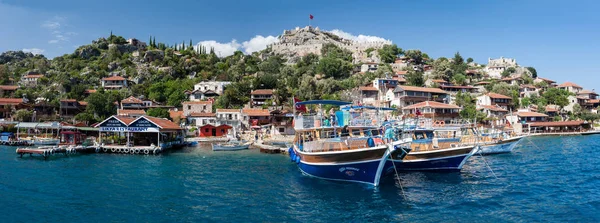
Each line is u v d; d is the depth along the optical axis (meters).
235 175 35.25
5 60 179.00
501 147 52.78
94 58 164.62
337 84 116.12
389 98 102.06
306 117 35.31
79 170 37.56
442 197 25.62
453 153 36.06
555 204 23.50
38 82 127.38
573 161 43.59
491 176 33.88
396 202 24.28
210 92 113.06
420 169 37.00
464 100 106.00
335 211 22.36
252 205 23.80
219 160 47.25
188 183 31.05
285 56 184.88
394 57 166.25
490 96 105.25
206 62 154.62
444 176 34.00
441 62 157.75
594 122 113.69
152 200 24.98
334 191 27.55
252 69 149.25
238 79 129.88
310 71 138.88
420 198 25.36
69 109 96.88
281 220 20.67
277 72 144.75
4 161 43.75
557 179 31.94
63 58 165.12
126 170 37.91
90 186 29.41
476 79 148.38
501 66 169.00
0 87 109.12
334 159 29.30
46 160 45.47
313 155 30.94
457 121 80.44
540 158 47.06
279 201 24.80
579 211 21.84
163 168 39.62
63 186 29.28
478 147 36.62
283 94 103.38
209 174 35.84
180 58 159.62
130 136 62.12
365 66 144.00
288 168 40.00
